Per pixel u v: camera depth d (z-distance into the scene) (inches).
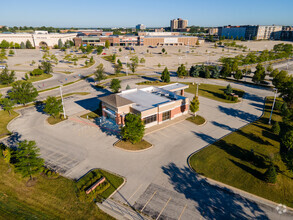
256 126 2017.7
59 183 1253.1
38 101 2625.5
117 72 4037.9
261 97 2874.0
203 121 2102.6
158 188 1226.0
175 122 2066.9
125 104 1921.8
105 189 1208.8
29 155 1241.4
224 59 4987.7
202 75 4018.2
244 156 1541.6
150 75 4170.8
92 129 1910.7
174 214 1057.5
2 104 2272.4
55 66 4955.7
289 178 1326.3
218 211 1079.0
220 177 1322.6
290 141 1498.5
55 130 1894.7
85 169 1381.6
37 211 1070.4
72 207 1093.1
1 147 1595.7
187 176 1330.0
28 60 5610.2
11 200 1138.0
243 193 1199.6
